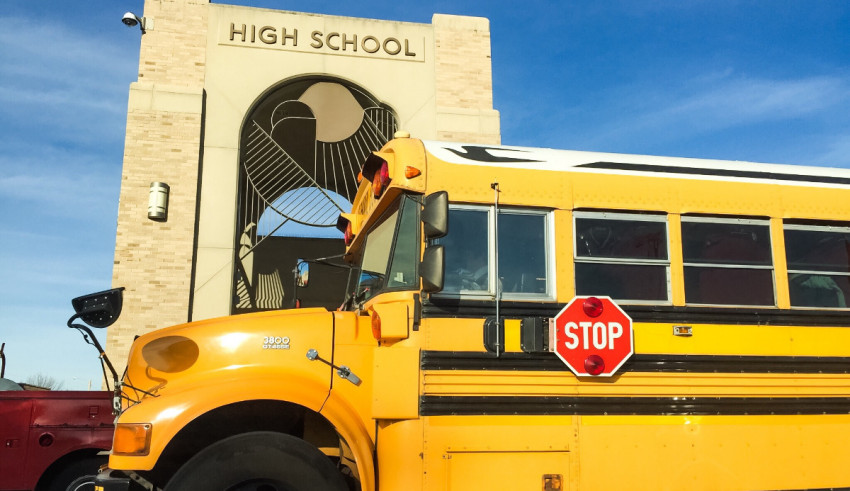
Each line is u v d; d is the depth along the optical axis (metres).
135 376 4.01
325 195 12.73
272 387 3.80
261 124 14.67
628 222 4.42
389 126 13.56
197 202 12.08
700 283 4.41
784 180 4.72
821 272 4.61
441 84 13.30
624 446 4.05
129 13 12.23
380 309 4.07
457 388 3.96
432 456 3.87
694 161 4.75
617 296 4.28
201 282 11.88
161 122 12.06
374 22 13.27
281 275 15.48
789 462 4.24
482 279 4.15
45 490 6.00
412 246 4.17
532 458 3.96
